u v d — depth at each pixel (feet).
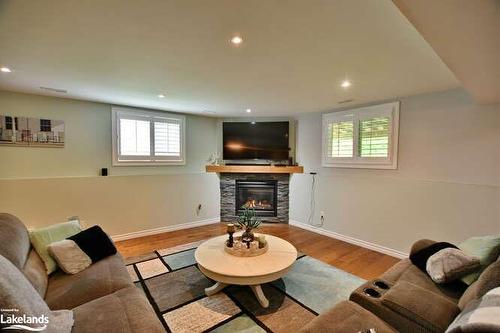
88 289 5.27
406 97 10.39
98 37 5.43
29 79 8.38
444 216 9.33
